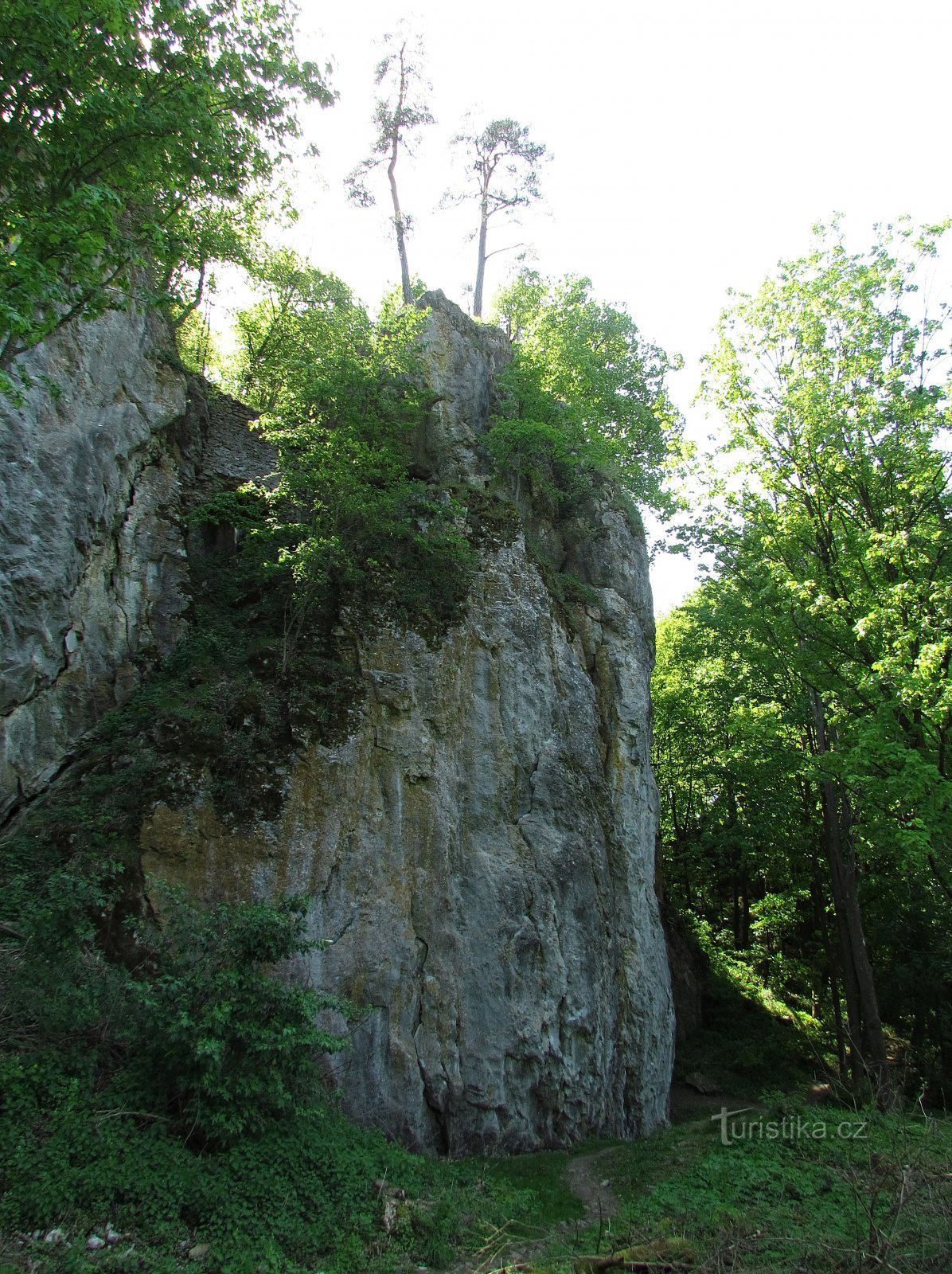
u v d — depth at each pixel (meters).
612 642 20.84
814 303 19.81
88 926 10.10
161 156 10.50
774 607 20.75
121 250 9.27
